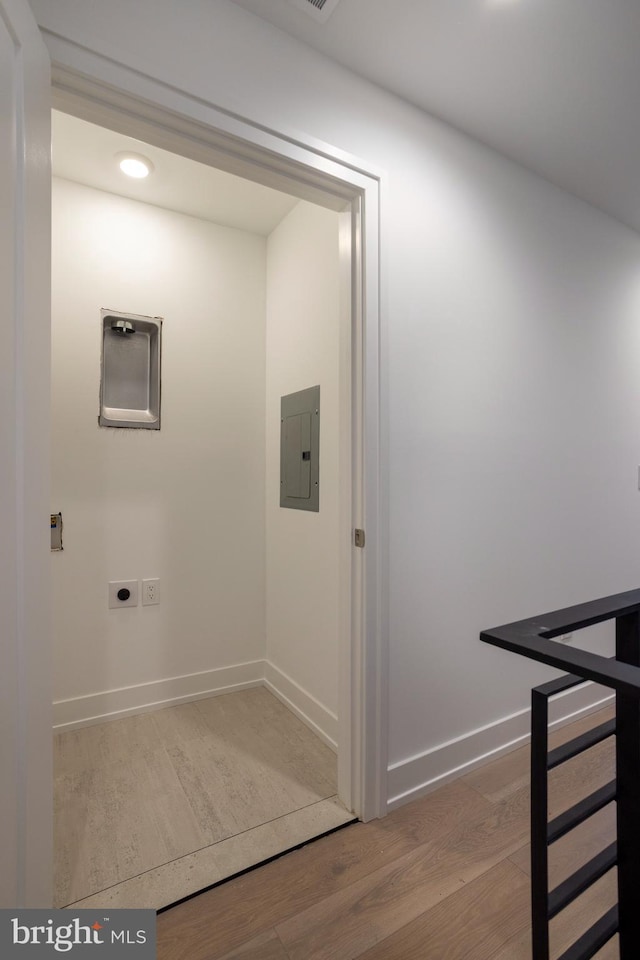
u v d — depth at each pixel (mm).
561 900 870
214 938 1103
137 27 1083
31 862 848
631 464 2365
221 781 1669
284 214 2279
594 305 2176
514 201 1854
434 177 1614
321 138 1359
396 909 1174
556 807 1555
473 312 1729
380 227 1463
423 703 1620
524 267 1894
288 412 2252
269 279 2482
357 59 1392
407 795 1570
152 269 2205
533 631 853
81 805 1538
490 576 1804
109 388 2135
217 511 2373
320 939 1102
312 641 2043
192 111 1151
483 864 1312
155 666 2215
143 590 2180
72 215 2023
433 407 1622
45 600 906
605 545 2246
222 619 2389
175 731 2012
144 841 1386
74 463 2029
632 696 649
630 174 1936
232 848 1361
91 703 2064
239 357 2441
